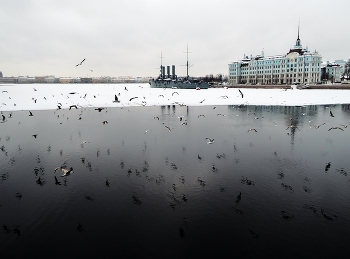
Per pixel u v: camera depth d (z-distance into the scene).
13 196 21.66
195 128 47.06
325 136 40.44
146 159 30.05
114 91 143.25
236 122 53.12
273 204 20.08
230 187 22.92
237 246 15.60
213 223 17.75
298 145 35.31
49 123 52.81
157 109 75.50
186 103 88.56
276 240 16.08
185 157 30.66
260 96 107.19
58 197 21.42
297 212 18.97
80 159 30.30
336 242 15.84
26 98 92.75
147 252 15.19
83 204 20.31
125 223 17.84
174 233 16.78
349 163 28.52
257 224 17.59
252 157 30.55
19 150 33.84
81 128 47.66
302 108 76.06
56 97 98.69
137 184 23.61
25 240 16.31
